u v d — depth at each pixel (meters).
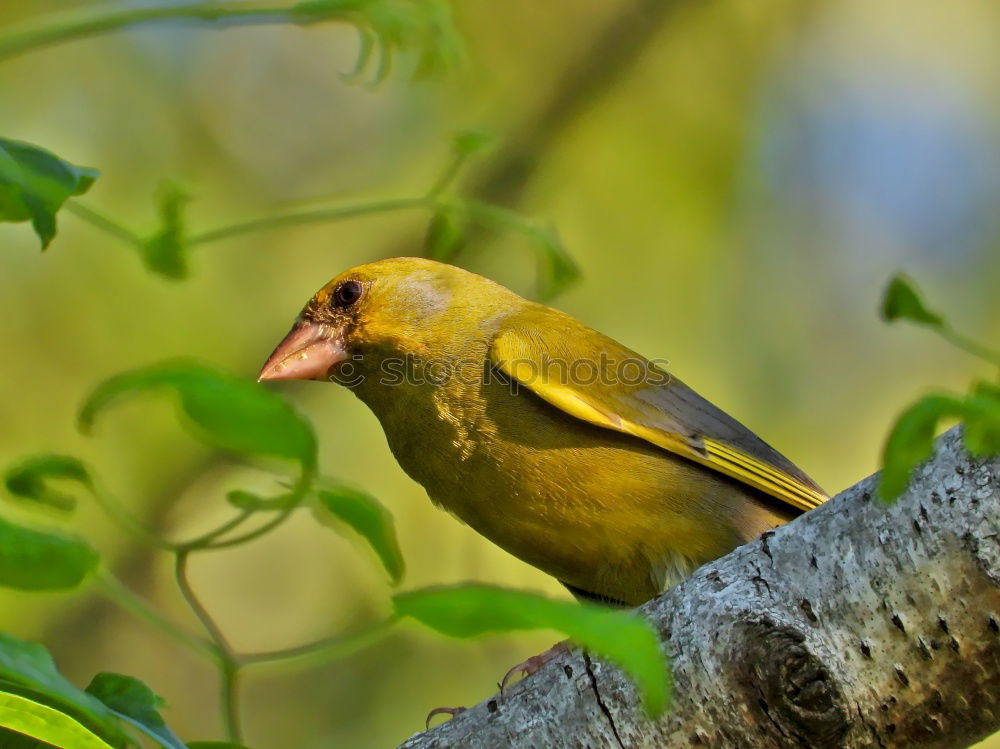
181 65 13.37
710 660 5.22
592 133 12.85
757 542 5.43
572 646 5.63
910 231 13.84
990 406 3.65
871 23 14.28
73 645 11.29
